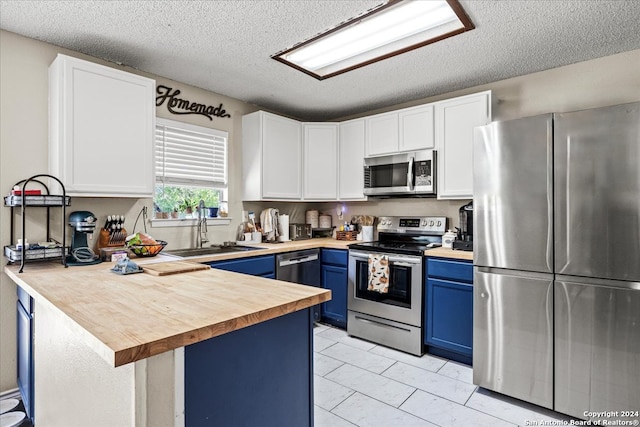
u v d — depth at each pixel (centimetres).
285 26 209
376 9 192
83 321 101
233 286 149
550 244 191
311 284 334
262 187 332
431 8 192
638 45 234
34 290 142
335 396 214
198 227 309
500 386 210
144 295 133
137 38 222
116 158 227
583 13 194
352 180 357
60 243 226
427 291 272
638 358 168
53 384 155
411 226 339
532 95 280
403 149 319
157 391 92
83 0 181
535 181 196
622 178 171
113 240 244
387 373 245
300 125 367
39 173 221
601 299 177
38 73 222
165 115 288
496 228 210
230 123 339
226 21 203
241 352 116
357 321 311
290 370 135
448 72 278
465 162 284
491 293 213
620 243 172
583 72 259
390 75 284
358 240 366
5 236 211
